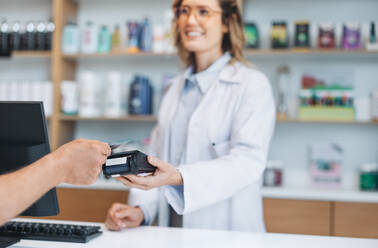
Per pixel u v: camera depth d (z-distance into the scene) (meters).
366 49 2.39
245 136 1.28
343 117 2.45
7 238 0.95
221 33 1.58
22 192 0.74
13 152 0.93
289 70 2.68
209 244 0.97
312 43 2.67
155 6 2.90
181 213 1.15
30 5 3.05
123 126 2.89
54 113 2.66
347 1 2.66
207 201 1.15
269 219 2.20
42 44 2.73
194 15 1.49
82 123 2.93
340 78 2.62
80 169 0.83
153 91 2.84
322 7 2.68
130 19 2.92
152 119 2.54
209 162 1.19
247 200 1.36
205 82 1.50
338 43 2.64
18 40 2.76
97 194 2.33
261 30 2.74
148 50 2.63
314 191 2.29
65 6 2.77
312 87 2.60
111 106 2.62
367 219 2.13
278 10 2.72
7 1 3.06
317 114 2.46
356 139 2.62
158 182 1.08
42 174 0.77
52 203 0.96
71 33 2.69
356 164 2.61
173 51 2.56
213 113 1.42
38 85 2.69
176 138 1.53
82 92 2.65
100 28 2.90
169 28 2.58
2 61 3.08
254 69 1.52
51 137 2.65
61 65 2.72
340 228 2.15
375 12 2.62
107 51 2.67
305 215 2.18
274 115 1.41
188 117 1.52
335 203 2.16
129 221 1.23
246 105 1.34
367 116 2.56
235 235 1.08
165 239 1.02
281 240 1.02
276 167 2.51
